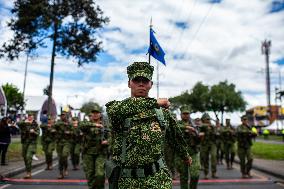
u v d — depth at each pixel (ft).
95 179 23.07
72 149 43.37
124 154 8.79
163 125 9.00
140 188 8.64
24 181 32.32
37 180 33.30
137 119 8.84
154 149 8.82
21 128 34.81
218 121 50.49
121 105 8.92
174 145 10.29
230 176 38.73
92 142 23.35
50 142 42.52
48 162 42.93
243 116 37.86
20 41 87.10
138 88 9.22
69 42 88.63
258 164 48.11
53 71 88.89
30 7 84.38
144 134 8.79
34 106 136.36
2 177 32.32
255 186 31.35
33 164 45.34
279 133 215.72
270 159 57.06
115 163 9.02
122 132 8.95
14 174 36.24
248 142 37.22
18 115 129.59
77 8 87.97
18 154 56.59
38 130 35.17
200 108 251.39
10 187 28.99
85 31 90.12
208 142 37.19
